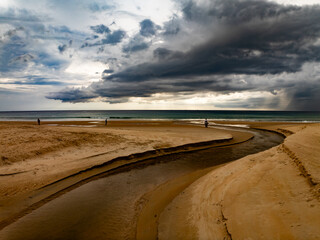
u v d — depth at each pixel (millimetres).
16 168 8969
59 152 11805
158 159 12578
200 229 4535
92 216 5832
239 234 3795
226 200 5160
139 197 7141
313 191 4203
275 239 3342
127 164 11188
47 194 7152
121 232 5035
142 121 44812
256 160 7922
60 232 5059
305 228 3283
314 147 7629
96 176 9344
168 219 5391
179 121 45938
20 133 15203
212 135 20547
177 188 7766
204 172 9773
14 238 4801
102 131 19453
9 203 6383
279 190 4758
